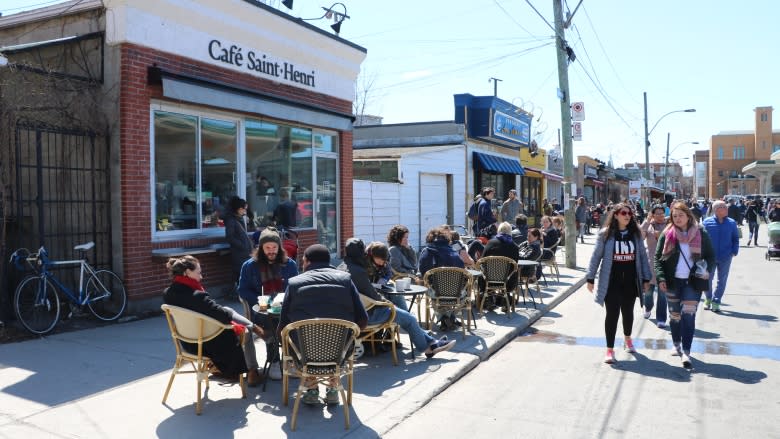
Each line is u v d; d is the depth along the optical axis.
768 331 8.55
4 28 9.56
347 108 13.66
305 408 5.25
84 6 8.60
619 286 6.96
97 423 4.79
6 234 7.89
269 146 11.40
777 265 17.59
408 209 17.66
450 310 7.94
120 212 8.38
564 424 5.08
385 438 4.79
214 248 9.51
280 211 11.52
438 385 5.95
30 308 7.33
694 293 6.79
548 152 33.38
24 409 5.04
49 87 7.86
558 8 15.51
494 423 5.12
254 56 10.70
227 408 5.20
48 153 8.39
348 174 13.70
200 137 9.80
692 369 6.64
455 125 21.30
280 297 5.70
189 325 5.07
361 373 6.34
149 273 8.65
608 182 54.34
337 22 13.17
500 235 9.31
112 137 8.42
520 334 8.57
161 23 8.84
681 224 6.91
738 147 97.94
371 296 6.27
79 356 6.54
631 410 5.38
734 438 4.73
